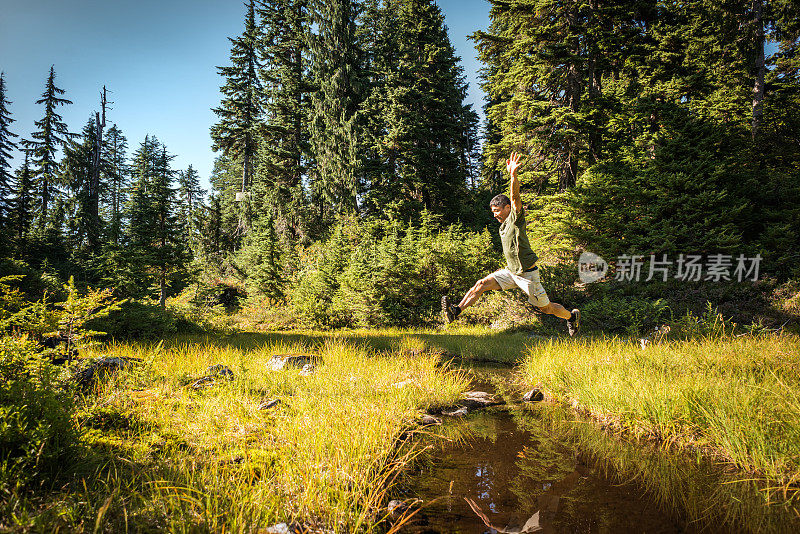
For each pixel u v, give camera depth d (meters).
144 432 3.78
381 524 2.62
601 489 3.11
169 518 2.35
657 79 18.97
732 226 13.70
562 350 8.15
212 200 38.88
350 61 30.23
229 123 34.47
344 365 7.29
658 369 6.00
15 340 3.60
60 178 39.19
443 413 5.41
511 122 20.58
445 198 29.00
